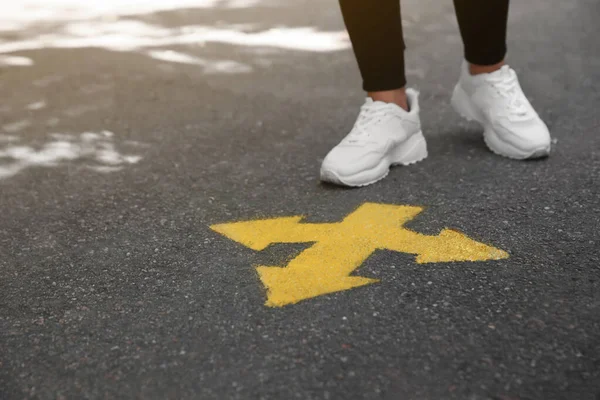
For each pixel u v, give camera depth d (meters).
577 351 1.25
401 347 1.28
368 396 1.16
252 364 1.26
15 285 1.60
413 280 1.51
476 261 1.58
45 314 1.47
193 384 1.22
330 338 1.32
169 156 2.39
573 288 1.45
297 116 2.75
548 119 2.52
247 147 2.44
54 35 4.50
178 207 1.98
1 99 3.17
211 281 1.56
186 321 1.40
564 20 4.12
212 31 4.38
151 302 1.49
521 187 1.96
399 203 1.92
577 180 1.97
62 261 1.70
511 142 2.16
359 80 3.22
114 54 3.92
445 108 2.74
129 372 1.26
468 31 2.18
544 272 1.51
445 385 1.18
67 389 1.23
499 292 1.44
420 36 3.97
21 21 5.02
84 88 3.29
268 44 3.98
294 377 1.22
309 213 1.89
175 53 3.88
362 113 2.12
